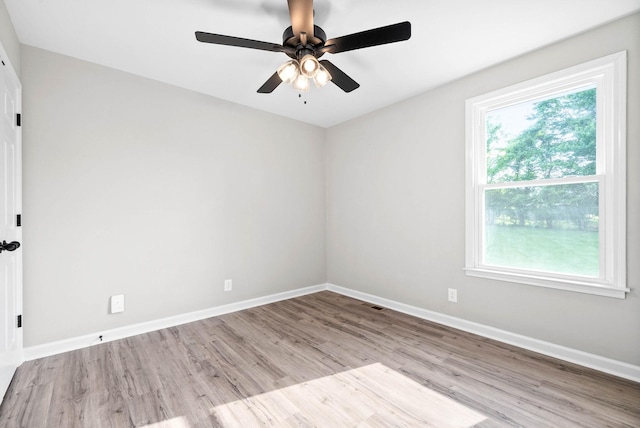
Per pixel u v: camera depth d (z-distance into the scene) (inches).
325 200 168.7
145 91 108.9
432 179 118.9
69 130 94.5
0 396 66.4
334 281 164.9
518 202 98.0
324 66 79.9
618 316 77.7
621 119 76.5
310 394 71.4
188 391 72.6
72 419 62.7
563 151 88.9
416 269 125.0
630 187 76.1
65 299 93.4
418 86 116.0
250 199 137.4
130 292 105.3
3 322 69.9
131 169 105.8
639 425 60.1
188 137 119.0
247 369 82.6
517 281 95.3
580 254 85.7
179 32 83.0
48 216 90.8
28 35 84.0
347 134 156.2
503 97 99.5
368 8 72.8
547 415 63.4
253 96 126.3
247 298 136.4
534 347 92.0
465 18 76.4
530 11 73.7
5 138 72.2
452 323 112.5
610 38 78.2
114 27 80.7
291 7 61.9
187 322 117.9
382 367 83.4
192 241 119.8
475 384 74.9
